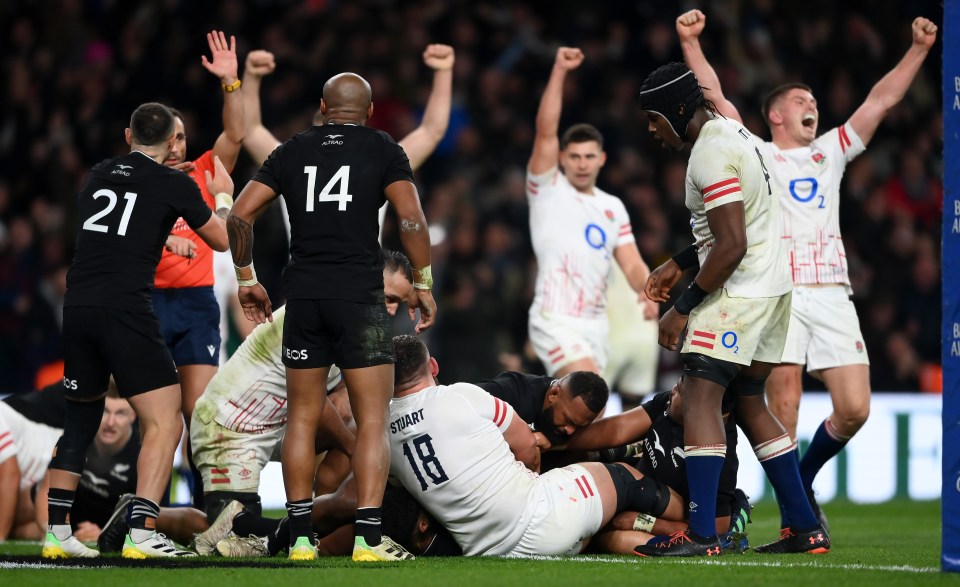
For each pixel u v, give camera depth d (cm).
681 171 5294
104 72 5481
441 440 1975
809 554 2111
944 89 1689
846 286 2578
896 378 4756
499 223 4916
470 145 5384
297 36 5616
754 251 2020
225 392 2223
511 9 5884
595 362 3100
